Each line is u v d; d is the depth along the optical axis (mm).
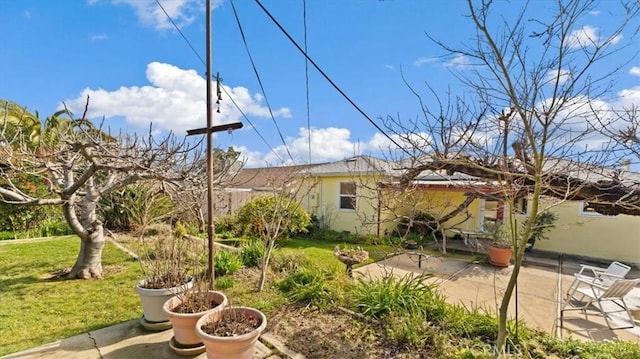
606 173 3162
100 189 5734
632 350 3051
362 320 3740
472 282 6383
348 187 11602
